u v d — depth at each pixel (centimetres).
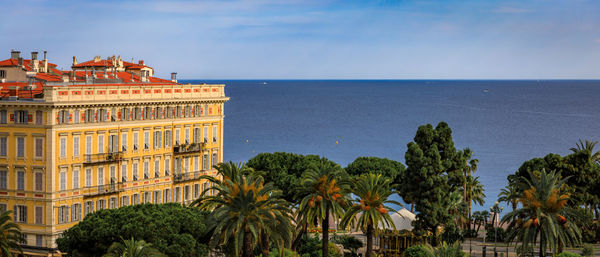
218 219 8212
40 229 10625
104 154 11288
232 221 7975
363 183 8994
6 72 12462
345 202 8912
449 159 12219
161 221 8350
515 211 8869
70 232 8569
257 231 8000
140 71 13925
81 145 10962
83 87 10931
